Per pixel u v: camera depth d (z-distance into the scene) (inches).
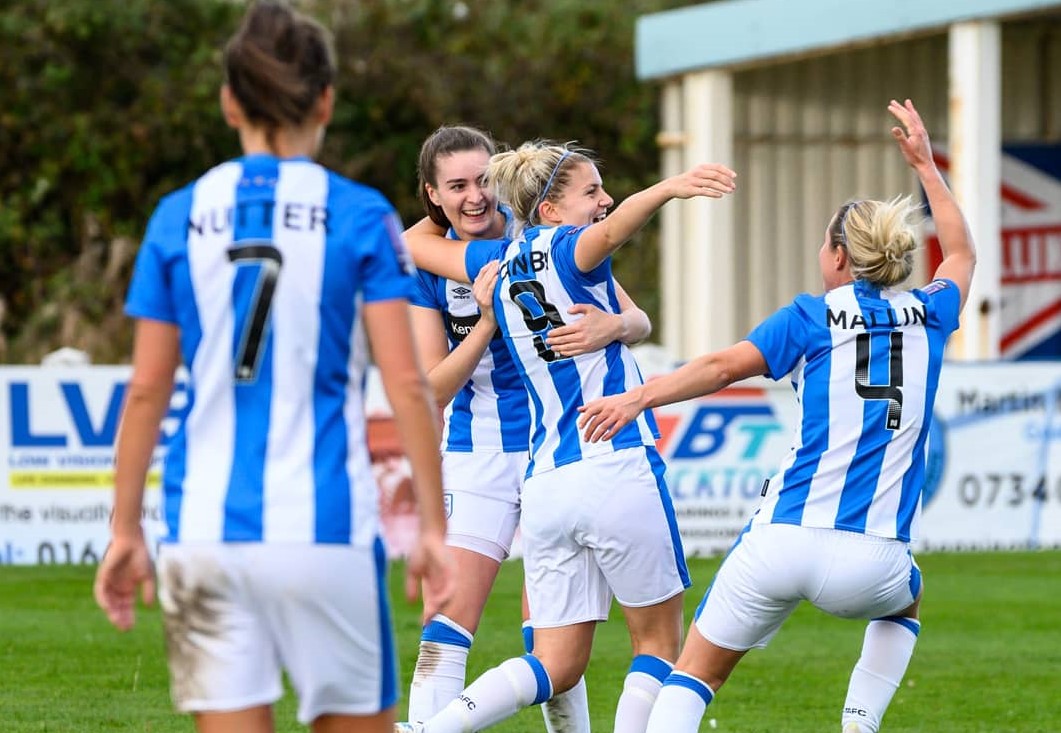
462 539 719.1
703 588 1385.3
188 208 447.2
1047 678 1003.3
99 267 2839.6
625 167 3735.2
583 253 647.1
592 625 679.7
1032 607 1290.6
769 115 2496.3
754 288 2502.5
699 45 2384.4
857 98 2518.5
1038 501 1605.6
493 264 674.2
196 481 440.1
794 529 614.9
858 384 618.2
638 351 1587.1
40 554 1518.2
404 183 3484.3
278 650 443.5
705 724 860.6
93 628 1169.4
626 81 3688.5
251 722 441.1
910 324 629.6
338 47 3476.9
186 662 442.6
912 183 2512.3
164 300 445.4
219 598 437.1
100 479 1521.9
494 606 1307.8
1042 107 2539.4
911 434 622.2
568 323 654.5
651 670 661.9
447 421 740.7
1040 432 1604.3
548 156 688.4
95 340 2459.4
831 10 2174.0
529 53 3619.6
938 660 1066.1
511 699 655.8
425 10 3518.7
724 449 1572.3
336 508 437.4
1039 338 2512.3
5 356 2469.2
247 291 437.1
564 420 660.1
